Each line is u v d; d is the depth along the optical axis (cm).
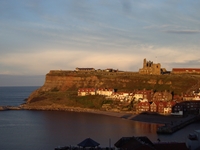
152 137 16588
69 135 17288
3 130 19100
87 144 10075
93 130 18938
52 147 14375
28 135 17388
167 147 9875
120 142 10362
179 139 15875
